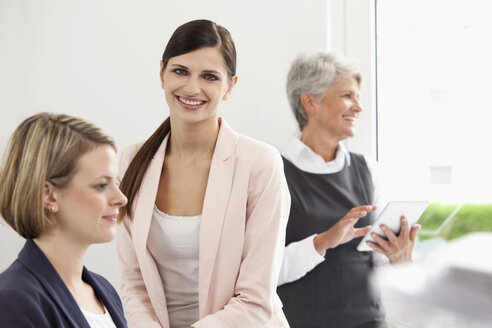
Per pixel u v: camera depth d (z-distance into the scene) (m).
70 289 1.02
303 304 2.42
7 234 2.81
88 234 1.02
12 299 0.89
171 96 1.58
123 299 1.71
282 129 2.58
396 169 2.62
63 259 1.01
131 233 1.67
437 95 2.63
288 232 2.46
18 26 2.82
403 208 2.38
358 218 2.45
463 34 2.63
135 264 1.71
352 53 2.57
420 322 2.47
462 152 2.61
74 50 2.80
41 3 2.81
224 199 1.58
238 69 2.64
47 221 0.98
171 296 1.67
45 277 0.96
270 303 1.52
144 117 2.77
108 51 2.78
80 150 0.99
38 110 2.82
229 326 1.47
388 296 2.45
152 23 2.76
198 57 1.53
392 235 2.43
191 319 1.66
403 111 2.62
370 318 2.43
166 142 1.69
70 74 2.80
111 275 2.73
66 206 0.99
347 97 2.51
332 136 2.50
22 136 0.98
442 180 2.61
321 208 2.46
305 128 2.54
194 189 1.65
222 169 1.60
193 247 1.62
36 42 2.82
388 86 2.64
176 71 1.56
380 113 2.63
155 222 1.64
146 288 1.68
